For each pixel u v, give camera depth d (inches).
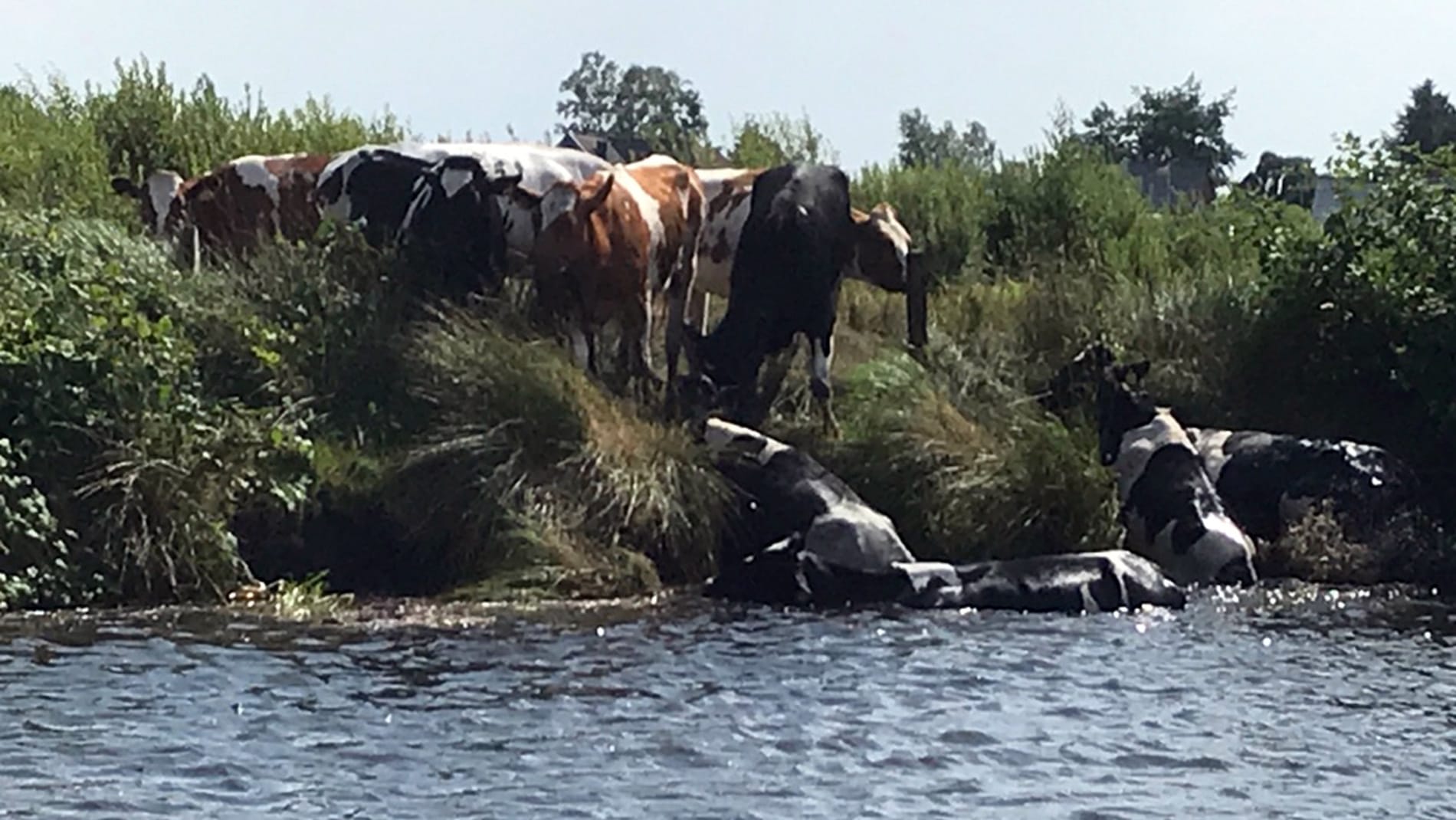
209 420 512.1
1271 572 587.2
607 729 381.1
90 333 507.2
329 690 404.8
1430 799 351.9
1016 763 366.0
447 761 356.5
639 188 606.5
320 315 571.2
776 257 601.0
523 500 527.5
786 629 482.6
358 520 523.8
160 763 349.1
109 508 488.4
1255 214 765.3
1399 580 579.2
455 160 605.6
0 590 467.5
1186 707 413.4
